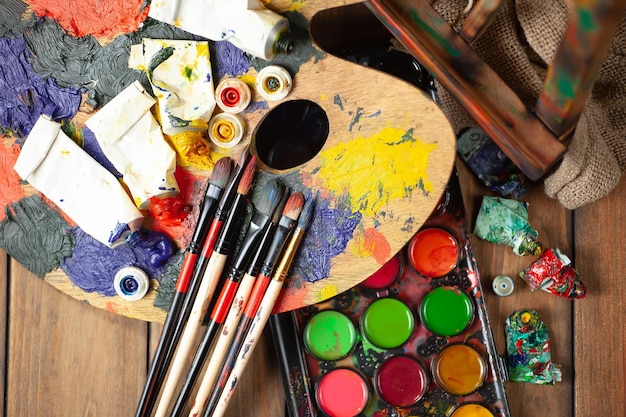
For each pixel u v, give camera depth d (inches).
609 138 45.1
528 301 47.2
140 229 41.4
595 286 47.4
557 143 34.2
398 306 44.8
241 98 39.8
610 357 47.4
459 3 41.0
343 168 40.1
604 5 26.9
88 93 41.3
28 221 42.4
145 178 40.6
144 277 42.1
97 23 41.1
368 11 40.9
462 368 44.5
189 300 40.6
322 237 40.5
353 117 39.7
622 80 43.7
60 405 46.6
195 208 41.6
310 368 44.5
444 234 44.9
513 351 46.6
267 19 37.7
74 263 42.5
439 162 38.9
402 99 39.0
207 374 40.8
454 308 44.6
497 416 44.3
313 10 39.0
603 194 43.9
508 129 34.7
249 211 41.1
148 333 46.7
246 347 40.5
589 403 47.4
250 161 40.2
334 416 44.2
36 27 41.5
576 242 47.6
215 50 40.3
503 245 47.2
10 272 46.3
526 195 47.6
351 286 40.6
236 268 40.0
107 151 40.4
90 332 46.6
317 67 39.6
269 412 46.6
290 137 45.9
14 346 46.6
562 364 47.5
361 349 44.8
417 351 44.9
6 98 41.8
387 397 44.4
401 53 44.9
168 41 40.3
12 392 46.7
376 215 40.0
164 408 41.5
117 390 46.6
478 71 35.0
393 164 39.5
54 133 41.1
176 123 39.7
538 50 40.4
